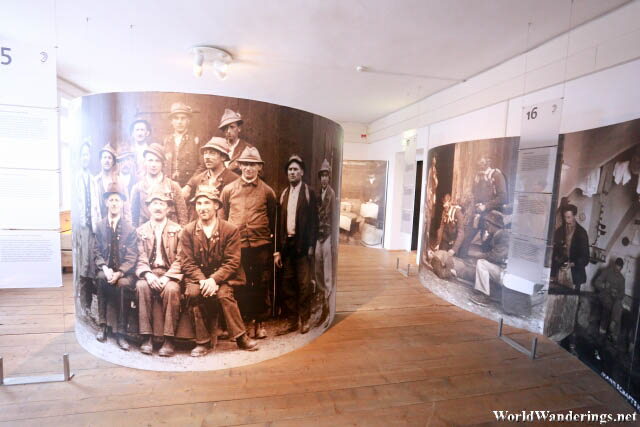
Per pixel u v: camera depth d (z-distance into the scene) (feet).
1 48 7.95
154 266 8.78
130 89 22.39
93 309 9.48
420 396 8.46
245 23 12.78
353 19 12.19
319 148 10.68
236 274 9.21
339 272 20.67
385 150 29.04
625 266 8.70
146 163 8.55
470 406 8.13
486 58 15.16
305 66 17.38
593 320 9.85
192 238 8.75
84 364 9.22
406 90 20.92
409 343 11.35
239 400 8.00
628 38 9.73
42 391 8.04
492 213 13.75
